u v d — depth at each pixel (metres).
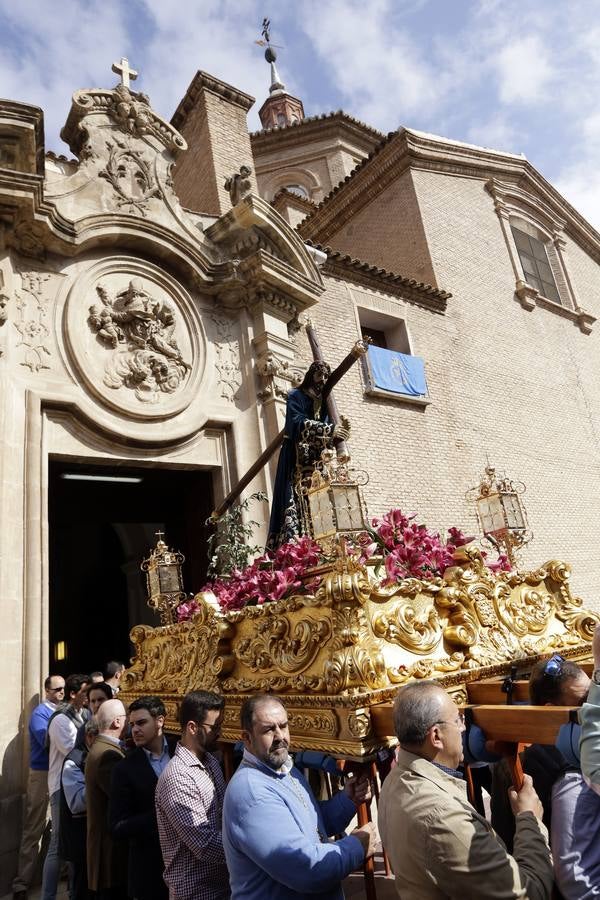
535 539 12.62
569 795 2.21
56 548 12.22
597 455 15.19
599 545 13.87
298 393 5.80
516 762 2.46
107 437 7.46
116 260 8.00
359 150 21.34
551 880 2.03
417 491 10.84
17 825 5.56
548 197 17.48
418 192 14.12
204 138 11.65
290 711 3.15
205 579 8.42
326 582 3.11
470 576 3.60
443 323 13.00
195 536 8.66
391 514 4.20
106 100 8.41
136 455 7.67
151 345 8.02
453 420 12.11
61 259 7.59
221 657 3.79
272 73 25.86
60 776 4.63
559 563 4.21
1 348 6.70
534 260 16.61
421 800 2.00
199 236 8.83
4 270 6.92
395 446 10.85
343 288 11.34
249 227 8.85
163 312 8.17
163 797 2.93
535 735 2.36
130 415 7.58
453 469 11.59
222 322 8.88
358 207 15.43
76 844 4.23
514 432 13.26
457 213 14.81
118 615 12.50
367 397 10.79
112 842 3.86
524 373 14.27
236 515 7.23
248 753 2.48
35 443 6.78
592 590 13.15
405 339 12.08
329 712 2.90
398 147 14.34
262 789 2.33
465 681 3.19
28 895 5.32
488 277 14.66
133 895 3.33
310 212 17.58
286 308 9.20
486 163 15.88
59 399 7.07
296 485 5.41
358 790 2.75
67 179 7.80
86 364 7.34
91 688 5.00
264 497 7.23
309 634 3.16
